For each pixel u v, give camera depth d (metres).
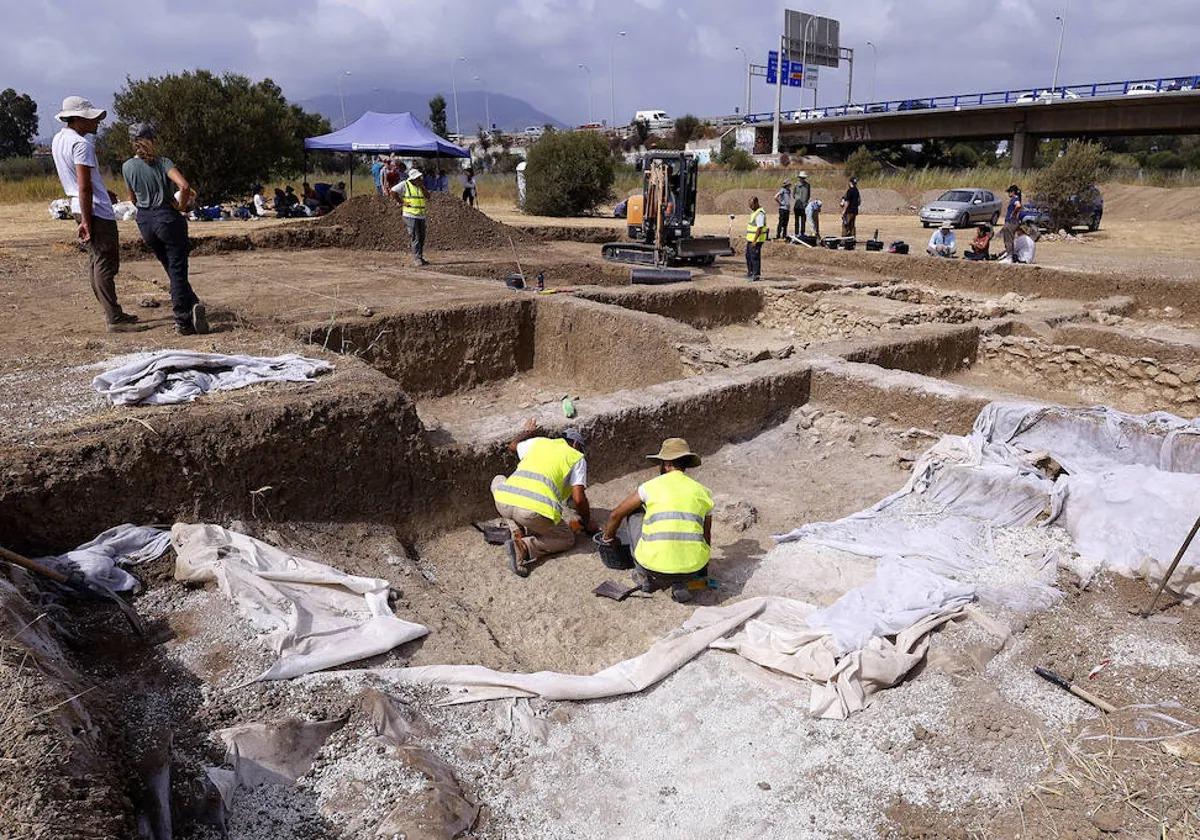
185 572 4.02
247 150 24.25
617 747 3.49
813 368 7.65
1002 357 9.64
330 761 3.11
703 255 15.68
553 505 4.89
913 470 6.03
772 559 5.11
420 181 12.98
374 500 5.23
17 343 6.41
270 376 5.40
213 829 2.73
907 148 58.50
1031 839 2.96
